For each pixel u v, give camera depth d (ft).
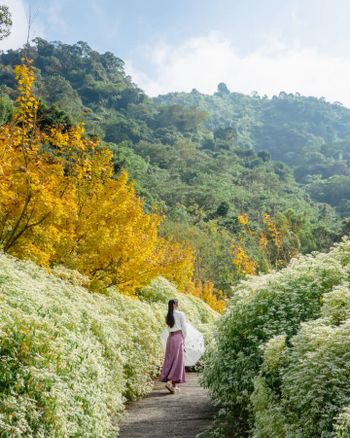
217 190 264.72
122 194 33.30
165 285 51.21
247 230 119.75
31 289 17.40
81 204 32.45
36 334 13.96
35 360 13.20
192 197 224.33
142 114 465.06
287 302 19.52
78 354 15.81
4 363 12.48
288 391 13.84
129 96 477.77
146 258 35.27
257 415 15.39
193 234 114.73
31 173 26.66
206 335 38.04
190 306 53.93
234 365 19.88
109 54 526.57
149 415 22.95
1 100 61.98
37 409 12.66
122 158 237.66
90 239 31.30
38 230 27.99
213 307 83.10
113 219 33.17
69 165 31.60
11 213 27.84
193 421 21.83
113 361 21.43
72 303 20.85
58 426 12.88
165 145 372.17
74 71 474.49
